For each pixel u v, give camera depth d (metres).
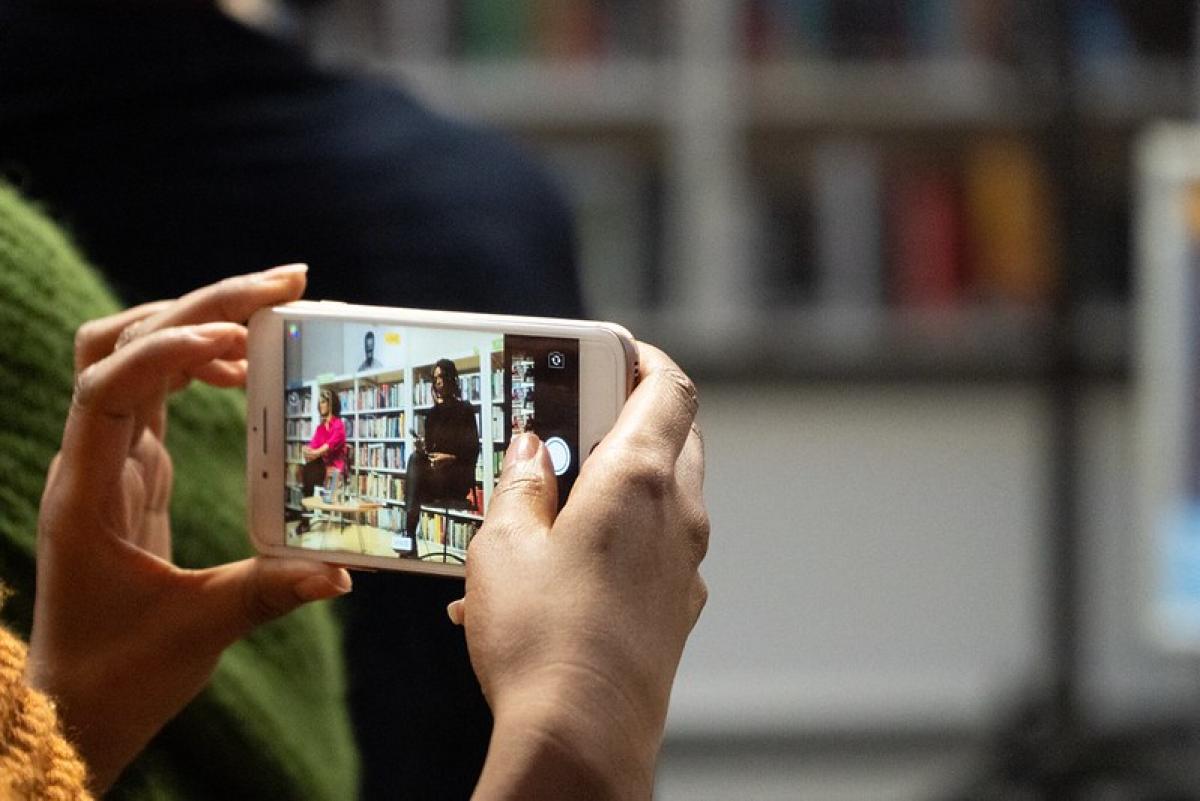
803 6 2.88
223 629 0.66
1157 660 2.89
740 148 2.90
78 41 0.90
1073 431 2.17
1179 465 1.99
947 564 2.88
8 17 0.91
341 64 1.03
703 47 2.87
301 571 0.66
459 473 0.64
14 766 0.49
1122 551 2.89
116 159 0.90
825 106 2.88
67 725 0.64
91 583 0.65
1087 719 2.25
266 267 0.92
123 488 0.65
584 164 2.89
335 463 0.67
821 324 2.89
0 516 0.68
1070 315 2.17
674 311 2.90
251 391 0.68
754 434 2.87
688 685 2.88
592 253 2.88
